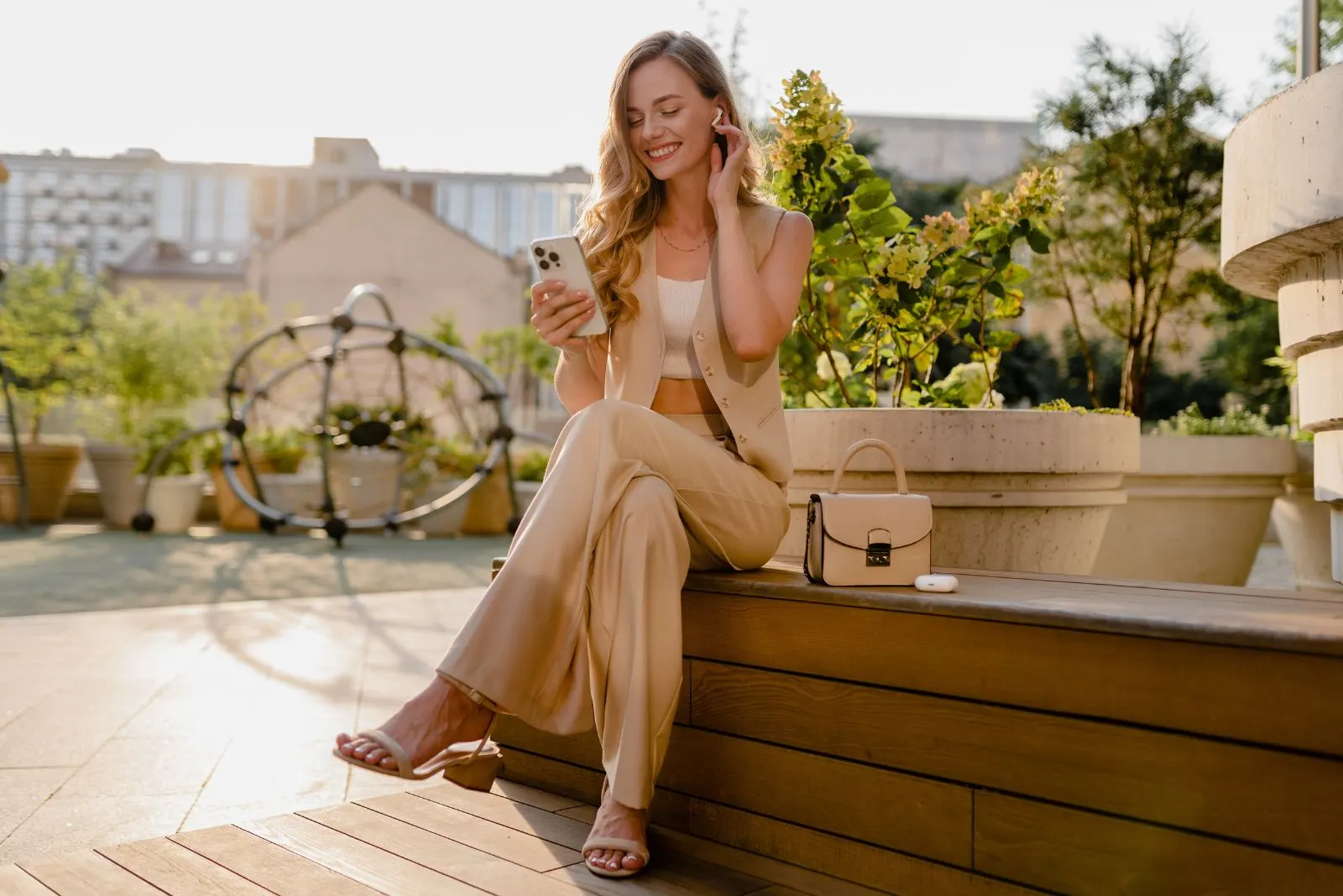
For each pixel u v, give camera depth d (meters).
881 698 1.50
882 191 2.63
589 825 1.77
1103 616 1.28
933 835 1.43
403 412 8.70
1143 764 1.25
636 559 1.55
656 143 1.82
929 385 2.89
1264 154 2.06
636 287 1.87
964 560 2.35
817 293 2.77
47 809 1.87
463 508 9.02
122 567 5.92
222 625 4.00
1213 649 1.20
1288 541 4.40
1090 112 4.97
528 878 1.51
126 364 9.11
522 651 1.52
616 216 1.87
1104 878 1.27
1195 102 4.93
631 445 1.62
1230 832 1.18
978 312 2.73
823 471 2.33
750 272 1.75
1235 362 6.65
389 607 4.53
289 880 1.49
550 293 1.76
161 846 1.63
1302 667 1.14
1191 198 4.82
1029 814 1.34
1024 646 1.36
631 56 1.85
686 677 1.75
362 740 1.50
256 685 2.94
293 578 5.53
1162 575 3.79
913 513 1.65
